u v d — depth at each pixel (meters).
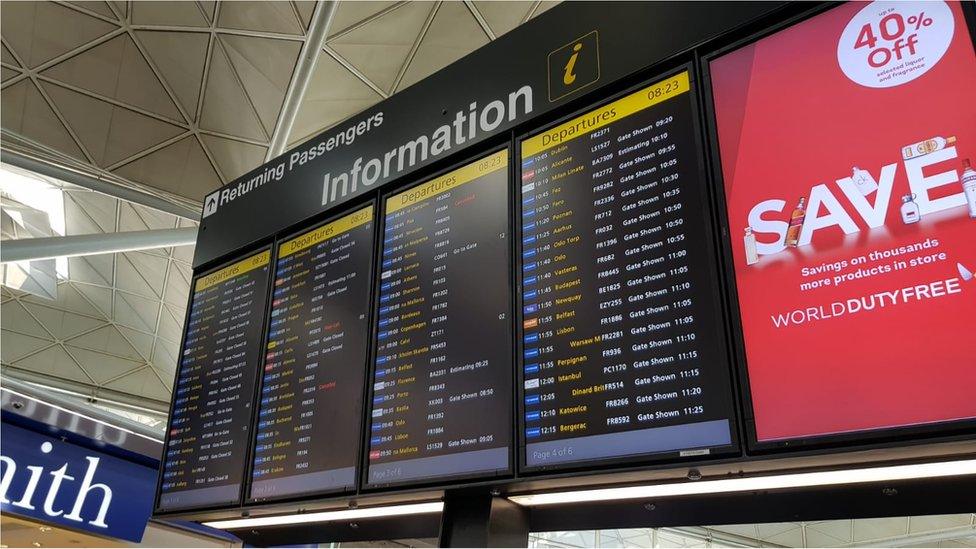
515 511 2.55
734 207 2.24
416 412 2.73
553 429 2.32
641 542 24.75
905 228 1.92
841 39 2.23
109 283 14.62
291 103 8.48
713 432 2.02
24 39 8.07
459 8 7.59
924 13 2.10
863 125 2.10
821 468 1.94
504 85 3.10
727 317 2.12
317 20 7.41
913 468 1.86
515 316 2.60
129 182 9.72
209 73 8.48
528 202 2.79
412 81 8.50
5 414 4.40
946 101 1.98
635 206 2.48
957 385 1.70
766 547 23.73
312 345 3.31
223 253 4.11
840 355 1.89
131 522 4.82
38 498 4.44
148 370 16.80
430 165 3.24
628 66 2.70
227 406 3.54
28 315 15.51
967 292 1.77
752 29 2.45
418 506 2.79
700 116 2.44
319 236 3.61
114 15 7.88
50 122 8.98
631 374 2.24
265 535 3.47
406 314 2.98
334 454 2.92
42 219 13.16
